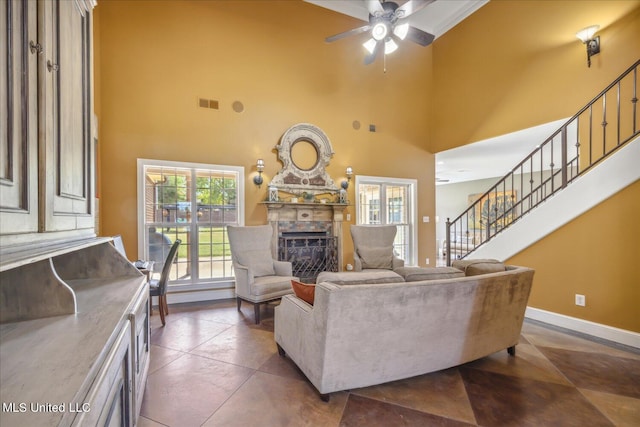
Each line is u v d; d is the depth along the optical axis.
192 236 4.55
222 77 4.66
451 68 6.01
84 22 1.55
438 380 2.25
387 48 3.93
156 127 4.25
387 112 6.02
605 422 1.79
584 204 3.14
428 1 3.19
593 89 3.93
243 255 4.07
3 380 0.80
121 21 4.09
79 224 1.44
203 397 2.03
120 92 4.07
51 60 1.12
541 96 4.50
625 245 2.88
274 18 5.04
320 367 1.88
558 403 1.97
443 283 2.05
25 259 0.83
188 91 4.44
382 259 4.78
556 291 3.40
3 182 0.82
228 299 4.59
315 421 1.80
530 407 1.93
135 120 4.14
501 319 2.41
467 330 2.22
